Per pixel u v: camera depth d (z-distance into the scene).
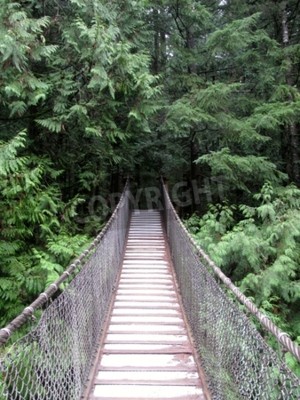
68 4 5.98
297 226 5.52
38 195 5.75
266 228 5.89
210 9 9.85
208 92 7.59
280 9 8.79
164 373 3.44
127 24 6.36
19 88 4.79
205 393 3.11
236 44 7.81
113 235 5.98
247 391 2.01
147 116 6.27
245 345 2.08
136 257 7.61
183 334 4.23
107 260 5.07
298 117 7.25
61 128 5.90
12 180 5.11
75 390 2.74
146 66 6.15
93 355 3.66
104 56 5.09
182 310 4.95
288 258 5.19
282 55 7.99
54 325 2.31
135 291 5.67
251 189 8.30
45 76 5.69
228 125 7.58
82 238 5.94
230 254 5.82
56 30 5.97
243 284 5.29
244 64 8.70
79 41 5.38
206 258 3.39
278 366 1.59
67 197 7.55
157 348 3.90
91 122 6.02
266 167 7.34
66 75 5.64
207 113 7.79
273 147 9.14
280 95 7.49
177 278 6.08
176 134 8.54
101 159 7.78
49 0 5.81
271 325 1.78
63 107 5.58
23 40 4.63
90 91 5.89
